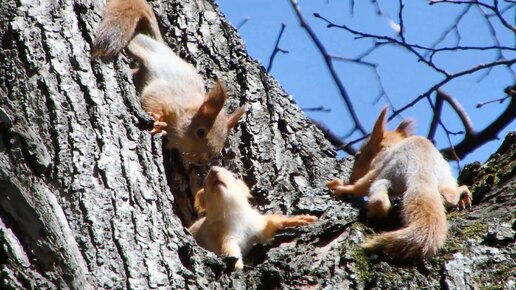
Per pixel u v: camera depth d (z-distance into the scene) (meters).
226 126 11.12
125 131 7.57
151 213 6.95
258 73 11.88
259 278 7.09
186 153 11.09
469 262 7.05
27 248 5.91
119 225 6.62
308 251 7.67
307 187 9.98
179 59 11.90
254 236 9.15
